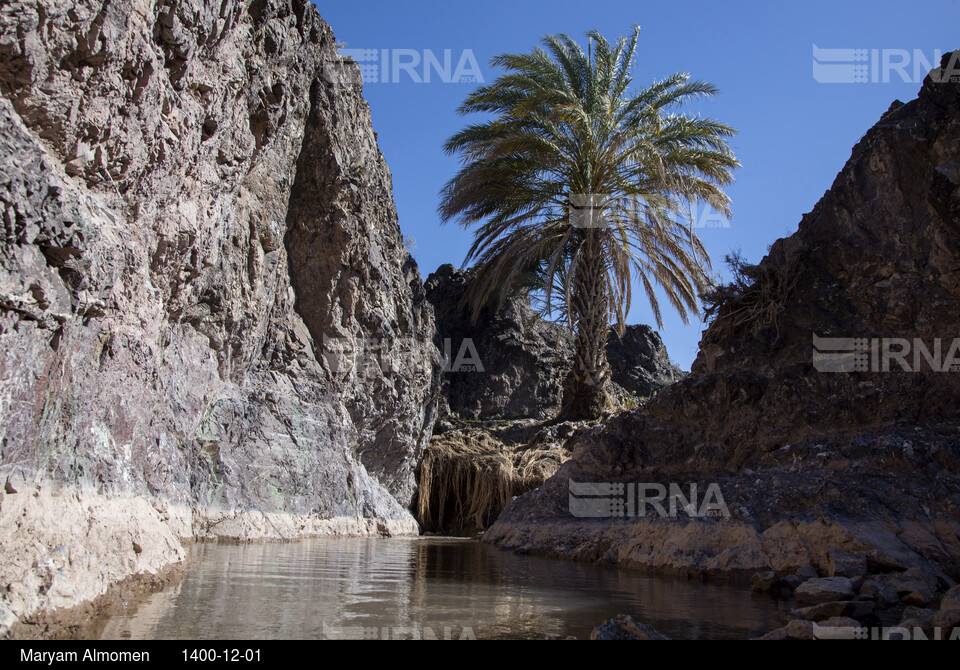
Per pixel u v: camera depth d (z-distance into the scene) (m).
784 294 9.92
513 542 10.90
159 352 7.50
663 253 19.64
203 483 9.84
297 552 8.66
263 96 9.98
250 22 8.74
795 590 5.57
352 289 14.66
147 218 6.24
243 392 11.60
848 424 8.52
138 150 5.46
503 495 17.52
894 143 9.11
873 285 9.02
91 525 4.27
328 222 14.04
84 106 4.59
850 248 9.41
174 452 8.79
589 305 20.14
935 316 8.24
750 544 6.92
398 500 17.38
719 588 6.12
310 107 13.90
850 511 6.73
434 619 4.21
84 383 4.71
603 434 11.15
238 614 4.04
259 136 10.13
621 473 10.43
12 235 3.60
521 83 19.17
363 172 15.72
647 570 7.66
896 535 6.30
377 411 15.76
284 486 11.58
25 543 3.49
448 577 6.48
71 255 4.16
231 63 7.85
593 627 4.10
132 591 4.39
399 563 7.78
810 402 8.95
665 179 18.22
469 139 20.33
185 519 8.82
